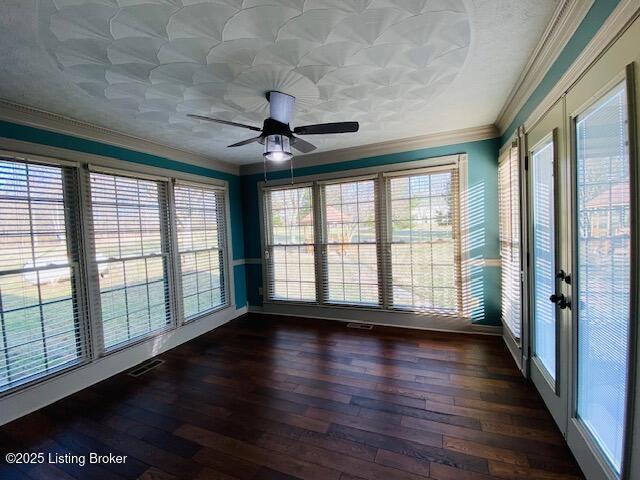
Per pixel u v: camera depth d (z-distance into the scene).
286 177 4.28
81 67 1.74
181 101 2.26
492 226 3.24
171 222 3.46
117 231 2.92
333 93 2.22
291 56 1.72
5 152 2.14
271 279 4.51
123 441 1.90
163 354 3.23
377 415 2.04
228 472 1.63
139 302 3.11
